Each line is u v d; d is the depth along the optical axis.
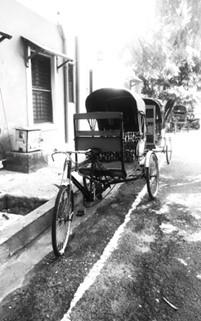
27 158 5.25
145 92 15.14
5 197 4.11
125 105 4.69
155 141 6.98
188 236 3.24
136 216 3.85
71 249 2.98
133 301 2.17
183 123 15.55
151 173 4.61
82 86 9.25
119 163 4.16
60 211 2.89
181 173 6.37
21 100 6.05
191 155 8.67
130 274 2.52
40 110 7.12
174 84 15.18
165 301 2.16
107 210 4.09
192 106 16.89
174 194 4.82
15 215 3.90
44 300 2.19
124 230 3.42
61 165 5.94
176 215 3.87
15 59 5.82
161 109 7.74
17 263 2.72
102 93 4.58
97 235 3.30
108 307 2.11
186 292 2.26
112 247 3.01
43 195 4.05
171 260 2.74
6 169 5.48
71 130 8.62
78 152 3.32
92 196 4.01
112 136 3.67
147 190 4.65
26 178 4.93
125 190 5.06
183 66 14.87
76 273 2.54
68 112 8.27
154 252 2.89
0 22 5.35
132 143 4.64
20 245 3.01
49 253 2.91
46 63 7.23
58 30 7.49
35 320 1.99
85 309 2.09
